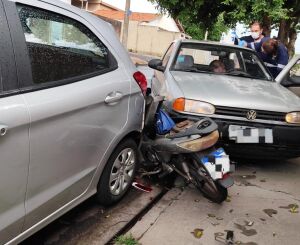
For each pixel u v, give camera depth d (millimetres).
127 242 2924
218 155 3496
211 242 3043
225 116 4180
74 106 2584
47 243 2877
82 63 2855
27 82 2291
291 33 12328
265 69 5652
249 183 4238
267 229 3293
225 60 5633
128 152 3561
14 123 2098
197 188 3742
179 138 3570
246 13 8406
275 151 4273
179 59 5531
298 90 5578
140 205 3602
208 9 9078
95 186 3150
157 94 5184
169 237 3076
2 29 2197
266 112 4211
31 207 2348
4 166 2076
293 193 4059
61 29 2701
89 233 3070
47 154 2400
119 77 3232
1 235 2150
